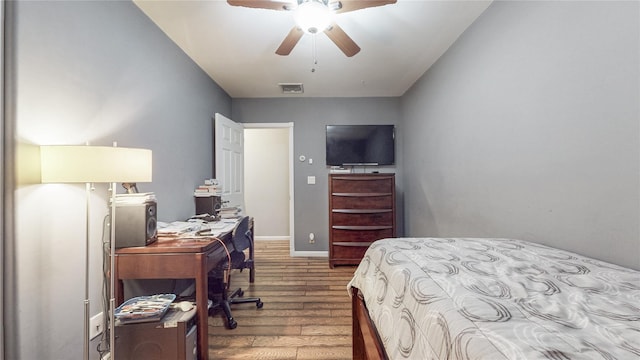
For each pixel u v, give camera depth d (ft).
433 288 2.82
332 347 6.03
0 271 3.66
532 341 1.84
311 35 7.79
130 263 5.12
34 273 4.02
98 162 4.03
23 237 3.89
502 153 6.16
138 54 6.43
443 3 6.45
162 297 5.46
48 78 4.26
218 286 8.04
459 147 8.02
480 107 6.97
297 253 13.44
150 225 5.38
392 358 2.99
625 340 1.83
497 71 6.29
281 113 13.44
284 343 6.18
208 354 5.69
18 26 3.84
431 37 7.98
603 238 3.99
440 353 2.23
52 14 4.32
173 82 7.98
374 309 3.87
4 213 3.71
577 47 4.34
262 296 8.74
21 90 3.89
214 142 11.04
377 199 11.66
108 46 5.50
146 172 4.76
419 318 2.68
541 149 5.08
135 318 4.73
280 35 7.78
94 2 5.15
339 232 11.66
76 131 4.77
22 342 3.86
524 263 3.64
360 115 13.50
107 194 5.28
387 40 8.13
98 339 5.02
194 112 9.35
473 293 2.65
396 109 13.51
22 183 3.88
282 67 9.98
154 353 4.75
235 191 11.94
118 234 5.11
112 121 5.61
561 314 2.23
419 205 11.28
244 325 6.96
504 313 2.26
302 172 13.50
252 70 10.19
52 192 4.28
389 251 4.39
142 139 6.55
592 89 4.12
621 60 3.72
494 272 3.28
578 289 2.75
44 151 3.90
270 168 17.39
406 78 11.21
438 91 9.41
